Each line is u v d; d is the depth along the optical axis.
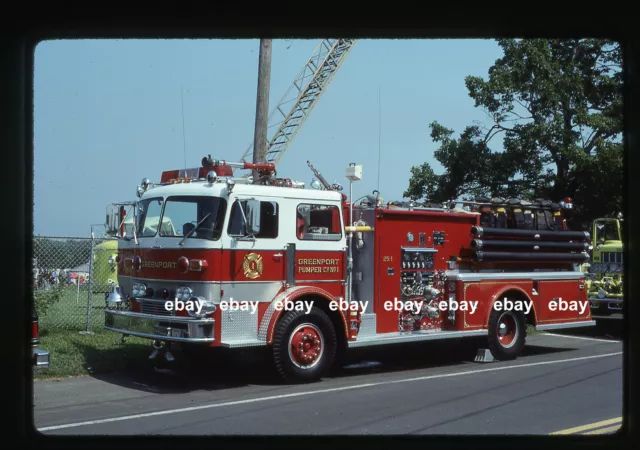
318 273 9.34
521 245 11.67
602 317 15.37
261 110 11.20
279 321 8.78
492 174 16.58
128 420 6.71
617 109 15.60
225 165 9.17
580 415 6.99
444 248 10.92
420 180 17.14
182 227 8.80
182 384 8.76
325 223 9.59
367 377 9.53
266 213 8.89
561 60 16.05
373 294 10.05
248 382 8.98
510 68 16.19
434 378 9.41
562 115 16.23
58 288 11.71
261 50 11.14
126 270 9.64
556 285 12.22
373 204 10.21
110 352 10.14
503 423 6.62
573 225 16.58
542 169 16.53
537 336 14.95
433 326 10.70
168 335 8.52
